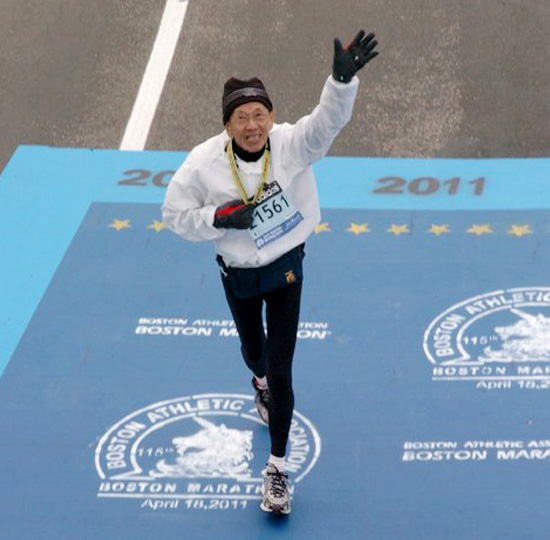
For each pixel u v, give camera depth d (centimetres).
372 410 2277
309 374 2380
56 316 2602
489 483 2086
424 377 2347
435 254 2725
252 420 2275
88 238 2884
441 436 2200
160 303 2622
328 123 1788
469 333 2453
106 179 3141
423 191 2992
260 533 2017
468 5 3884
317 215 1934
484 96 3447
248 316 2047
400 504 2058
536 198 2931
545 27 3759
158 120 3425
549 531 1978
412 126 3322
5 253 2845
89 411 2312
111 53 3766
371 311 2547
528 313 2497
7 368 2444
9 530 2047
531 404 2256
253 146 1820
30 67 3716
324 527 2022
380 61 3622
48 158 3256
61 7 4034
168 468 2166
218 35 3816
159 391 2356
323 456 2177
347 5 3925
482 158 3156
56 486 2138
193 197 1888
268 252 1884
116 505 2091
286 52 3697
